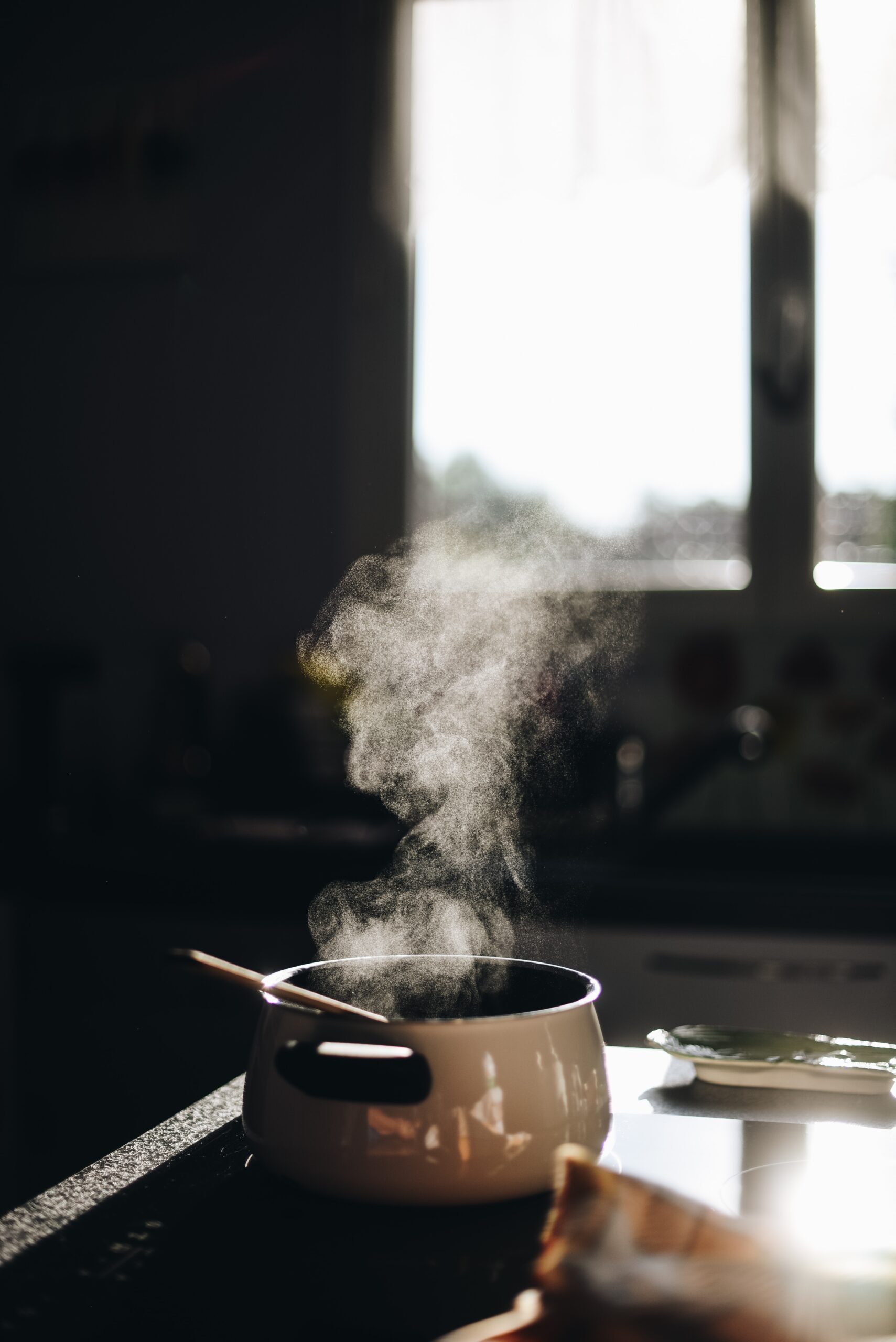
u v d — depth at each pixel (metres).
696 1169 0.55
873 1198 0.51
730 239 2.43
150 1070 1.83
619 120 2.35
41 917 1.87
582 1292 0.35
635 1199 0.38
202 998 1.81
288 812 2.26
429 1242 0.47
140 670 2.45
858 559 2.36
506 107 2.41
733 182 2.34
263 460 2.47
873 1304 0.34
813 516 2.33
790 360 2.34
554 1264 0.37
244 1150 0.59
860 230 2.37
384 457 2.46
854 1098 0.68
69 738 2.30
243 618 2.46
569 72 2.39
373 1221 0.49
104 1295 0.43
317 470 2.46
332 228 2.47
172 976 1.83
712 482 2.42
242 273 2.50
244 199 2.50
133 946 1.84
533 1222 0.49
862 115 2.31
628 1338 0.34
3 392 2.55
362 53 2.47
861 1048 0.74
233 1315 0.42
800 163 2.33
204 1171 0.56
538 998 0.58
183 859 1.84
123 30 2.55
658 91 2.34
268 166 2.49
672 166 2.34
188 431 2.50
